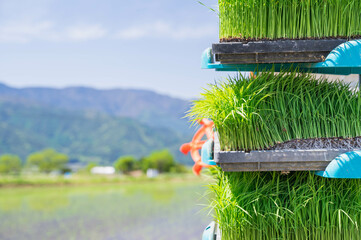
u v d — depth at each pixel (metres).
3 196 34.97
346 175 1.24
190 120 1.49
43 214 23.34
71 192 39.12
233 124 1.34
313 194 1.41
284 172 1.36
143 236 15.85
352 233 1.42
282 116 1.43
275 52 1.33
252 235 1.45
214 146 1.46
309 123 1.41
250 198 1.46
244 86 1.44
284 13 1.36
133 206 26.69
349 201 1.44
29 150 154.25
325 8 1.34
